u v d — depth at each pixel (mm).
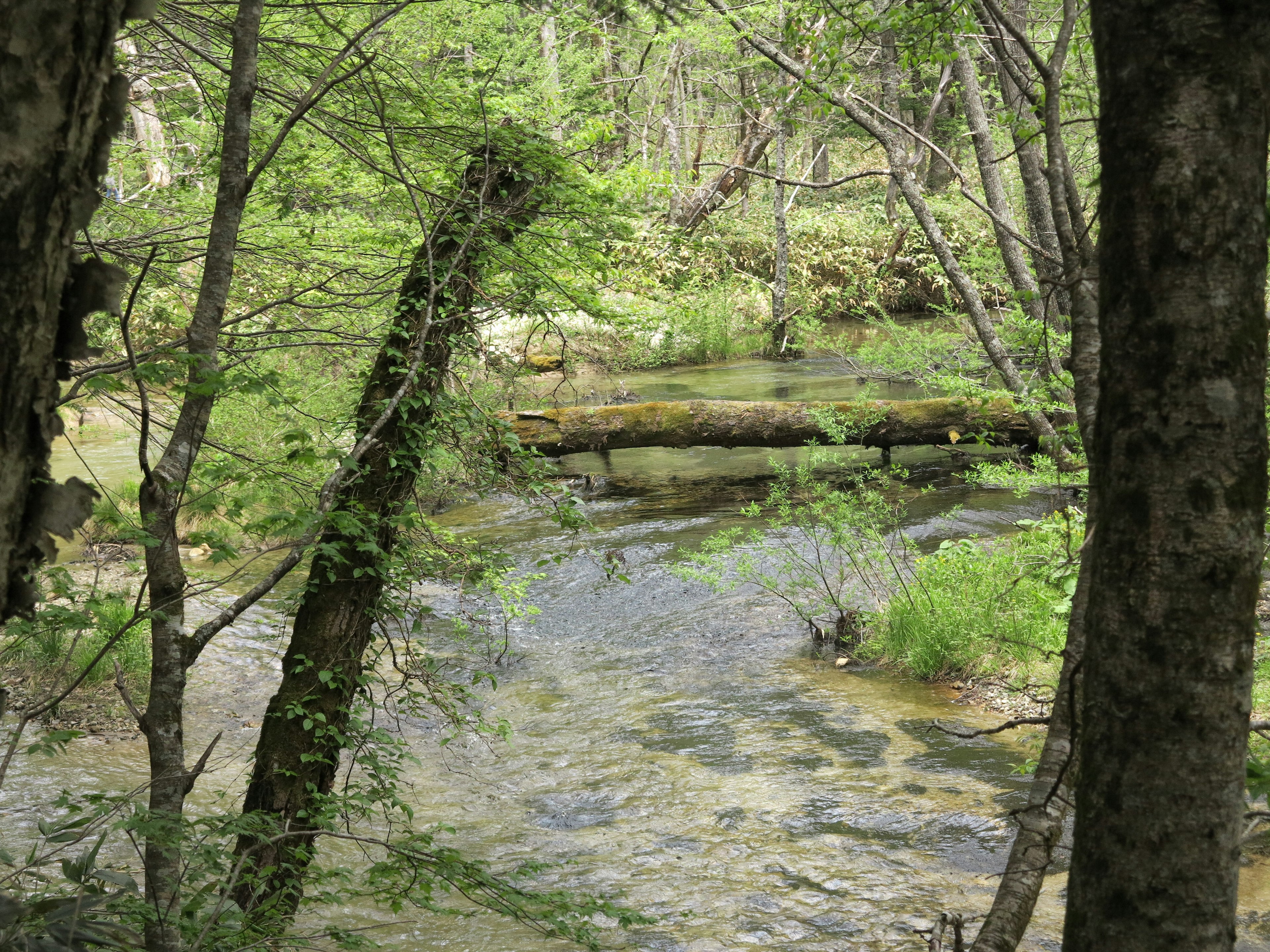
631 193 5359
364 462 4371
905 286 24766
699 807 5500
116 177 7016
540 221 5238
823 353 21547
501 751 6305
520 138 4781
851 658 7676
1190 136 1346
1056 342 6633
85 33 1157
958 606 7512
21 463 1206
